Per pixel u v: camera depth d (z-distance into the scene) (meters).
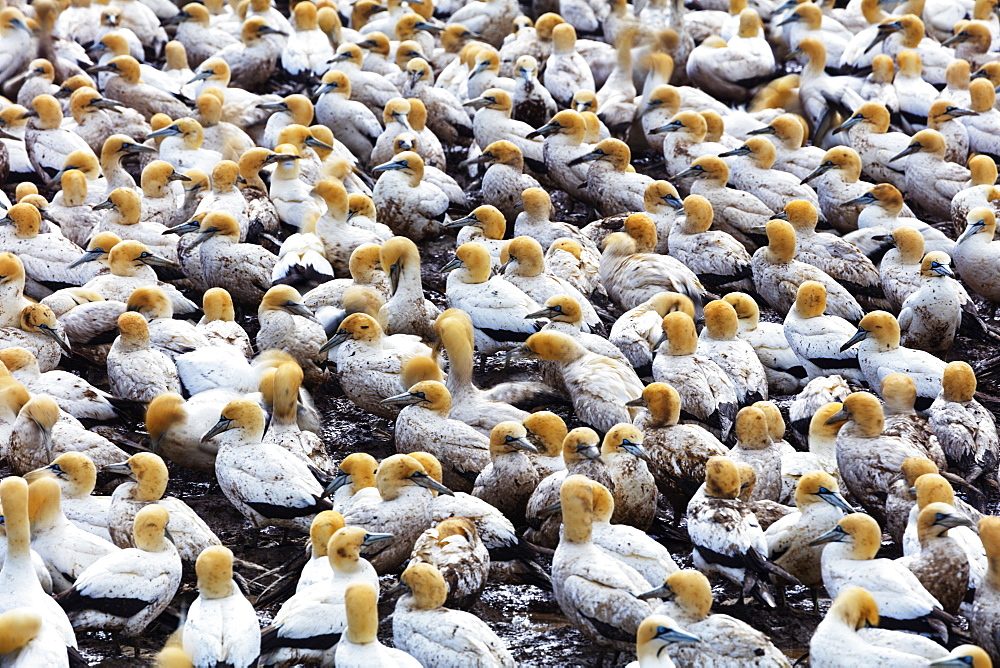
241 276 20.83
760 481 15.17
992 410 18.67
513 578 14.49
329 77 27.11
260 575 14.33
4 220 20.89
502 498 15.23
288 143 24.41
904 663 11.45
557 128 25.03
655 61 28.38
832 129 28.19
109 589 12.70
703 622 11.97
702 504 13.90
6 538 12.81
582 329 19.19
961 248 21.11
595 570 12.80
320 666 12.33
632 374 17.17
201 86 28.69
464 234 22.22
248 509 14.94
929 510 13.37
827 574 13.05
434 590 12.13
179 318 20.02
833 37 31.31
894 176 25.53
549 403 17.69
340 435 18.05
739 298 19.23
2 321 18.81
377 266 20.31
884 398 16.78
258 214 22.39
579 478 13.13
